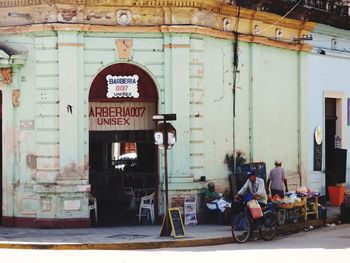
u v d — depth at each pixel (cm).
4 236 1898
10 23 2108
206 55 2220
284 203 2120
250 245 1833
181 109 2142
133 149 2281
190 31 2133
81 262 1520
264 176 2369
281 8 2445
